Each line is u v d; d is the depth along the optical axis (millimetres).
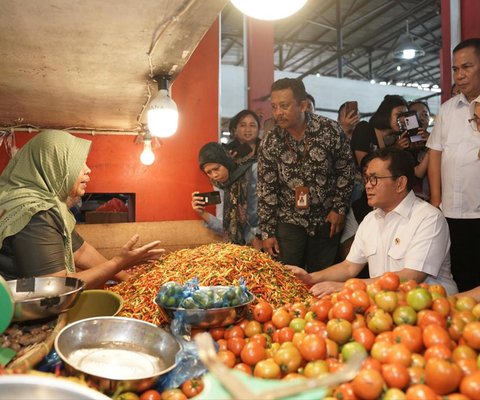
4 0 1660
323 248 3807
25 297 1944
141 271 2664
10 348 1545
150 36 2029
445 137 3404
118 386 1334
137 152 4523
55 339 1482
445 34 5641
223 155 4008
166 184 4629
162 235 4242
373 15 10547
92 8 1733
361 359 866
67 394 1038
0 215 2238
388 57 12758
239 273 2252
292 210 3766
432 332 1386
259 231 3967
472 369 1233
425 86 15922
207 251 2529
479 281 3381
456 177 3324
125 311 2156
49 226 2316
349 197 3760
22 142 4285
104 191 4492
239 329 1746
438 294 1681
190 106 4641
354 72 14867
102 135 4426
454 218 3357
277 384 981
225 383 815
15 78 2625
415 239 2607
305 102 3564
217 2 1689
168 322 1814
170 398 1353
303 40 12227
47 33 1983
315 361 1389
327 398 1226
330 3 10094
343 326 1509
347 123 4875
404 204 2676
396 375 1218
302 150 3650
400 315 1528
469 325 1395
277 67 14648
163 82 2617
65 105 3314
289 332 1671
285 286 2326
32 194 2365
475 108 3217
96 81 2703
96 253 3236
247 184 4051
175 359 1483
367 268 4059
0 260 2271
